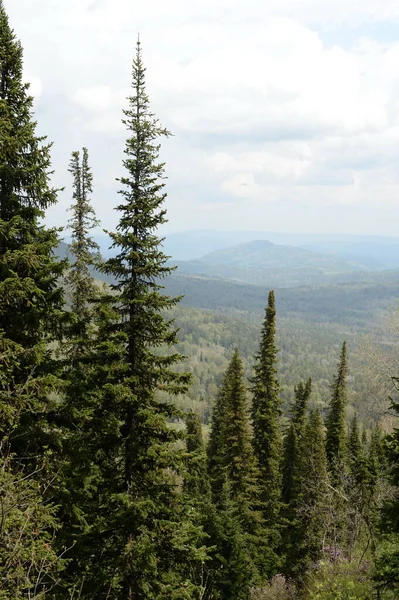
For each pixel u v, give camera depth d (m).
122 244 13.55
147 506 12.51
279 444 33.72
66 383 11.89
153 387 13.88
